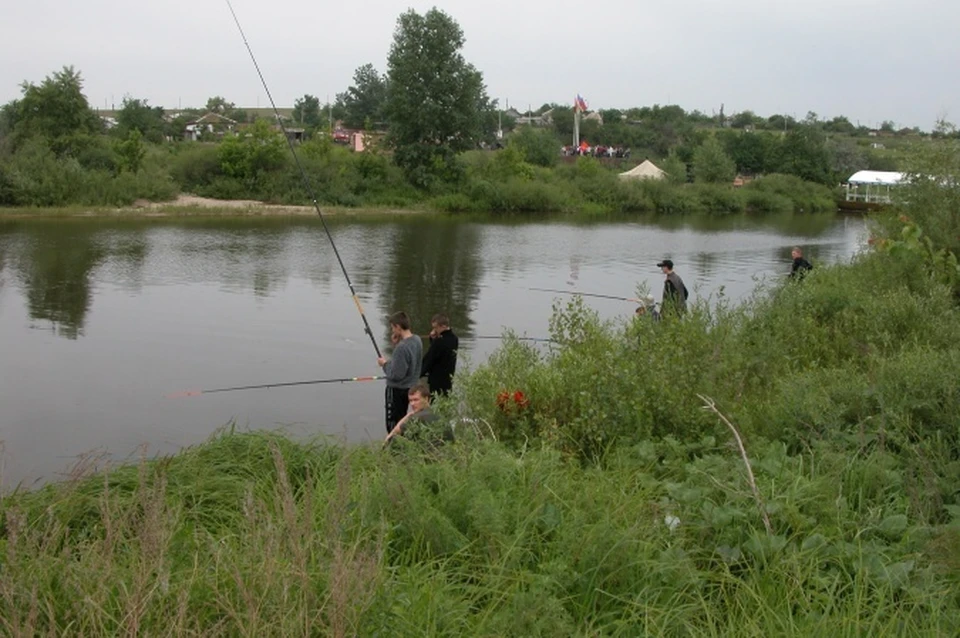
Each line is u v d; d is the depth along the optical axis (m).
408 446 6.04
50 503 5.30
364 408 11.70
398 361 9.21
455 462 5.75
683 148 91.50
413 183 58.97
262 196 52.19
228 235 35.00
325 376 13.35
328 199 53.34
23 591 3.45
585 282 25.19
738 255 34.31
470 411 7.59
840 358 9.88
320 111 136.75
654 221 54.41
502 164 62.91
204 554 4.14
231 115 122.88
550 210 58.78
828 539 4.71
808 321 10.72
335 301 20.42
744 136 89.81
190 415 11.18
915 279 12.93
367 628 3.50
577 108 99.81
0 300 18.98
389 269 26.70
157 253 28.30
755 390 7.91
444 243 35.88
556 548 4.60
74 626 3.37
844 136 123.94
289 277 24.08
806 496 5.21
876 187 75.25
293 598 3.56
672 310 10.38
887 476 5.57
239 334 16.23
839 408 6.77
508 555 4.43
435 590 4.04
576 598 4.21
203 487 6.01
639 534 4.66
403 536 4.69
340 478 4.85
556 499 5.15
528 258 31.20
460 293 22.38
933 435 6.32
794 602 4.19
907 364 7.28
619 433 6.88
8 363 13.50
